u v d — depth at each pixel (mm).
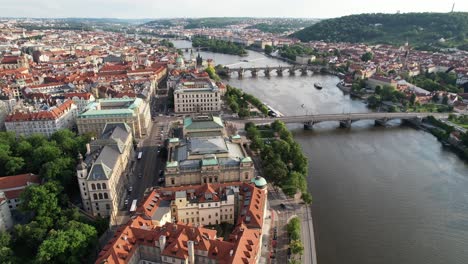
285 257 198875
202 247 174250
